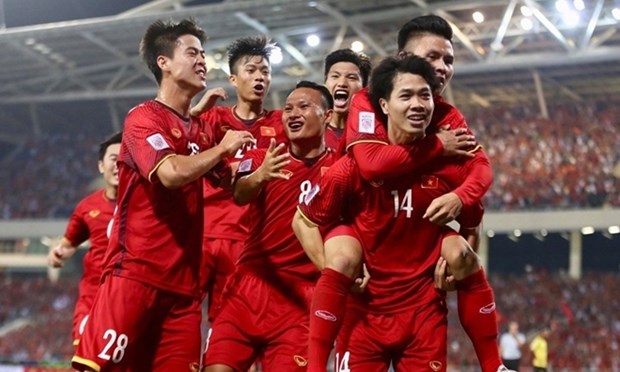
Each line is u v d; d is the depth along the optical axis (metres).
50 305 31.47
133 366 4.54
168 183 4.20
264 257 5.14
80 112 36.34
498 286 28.20
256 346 5.14
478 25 26.09
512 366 15.88
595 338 24.20
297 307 5.05
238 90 6.04
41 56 29.89
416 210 4.09
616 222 25.34
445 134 4.05
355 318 4.20
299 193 5.09
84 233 7.43
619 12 24.28
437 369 4.13
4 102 34.53
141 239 4.46
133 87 32.88
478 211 4.24
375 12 25.17
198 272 4.68
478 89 30.81
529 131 29.66
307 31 26.80
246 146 5.84
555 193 26.98
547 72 28.50
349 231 4.19
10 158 36.81
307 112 5.03
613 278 27.61
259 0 24.08
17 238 33.41
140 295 4.43
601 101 30.55
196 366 4.63
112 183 7.14
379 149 3.98
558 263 33.69
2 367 16.62
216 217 6.06
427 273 4.18
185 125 4.57
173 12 25.03
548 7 24.45
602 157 27.70
